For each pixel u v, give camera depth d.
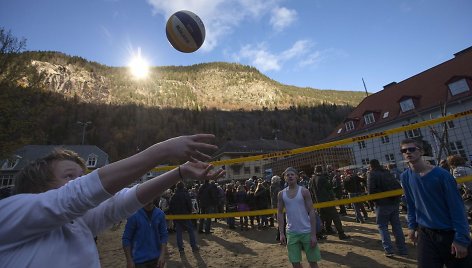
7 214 0.90
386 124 33.66
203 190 9.92
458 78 27.91
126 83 199.25
